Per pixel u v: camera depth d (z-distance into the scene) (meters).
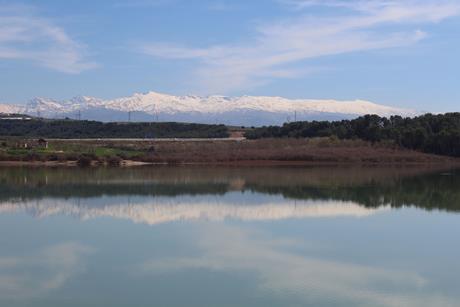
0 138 147.38
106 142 143.12
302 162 123.06
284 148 134.38
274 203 54.81
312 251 34.00
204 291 26.19
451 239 37.47
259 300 24.92
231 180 79.81
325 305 24.33
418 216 47.06
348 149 132.62
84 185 72.19
